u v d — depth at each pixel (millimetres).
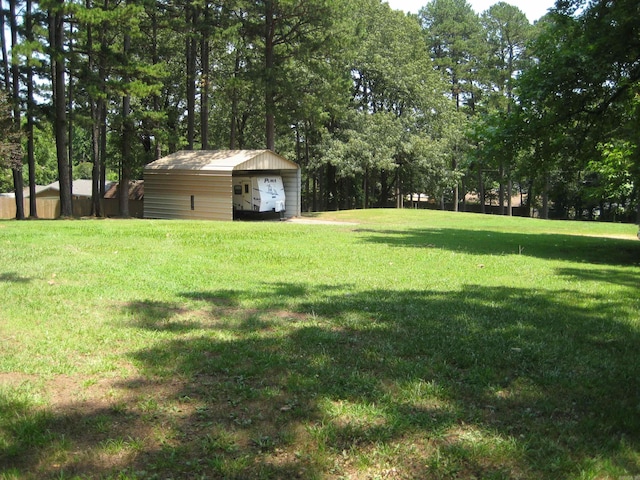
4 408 3662
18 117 25047
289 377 4246
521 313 6520
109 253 10883
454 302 7035
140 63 25062
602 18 13414
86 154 72875
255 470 2971
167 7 28875
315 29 28719
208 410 3688
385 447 3207
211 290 7566
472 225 26422
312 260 10711
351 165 37750
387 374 4375
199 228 17359
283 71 28922
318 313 6332
